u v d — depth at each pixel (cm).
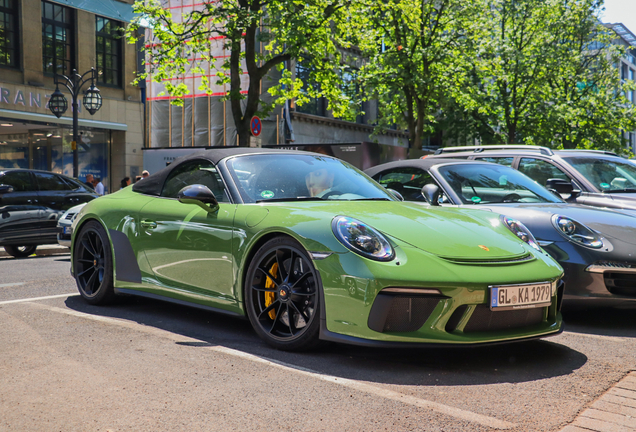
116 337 380
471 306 319
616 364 339
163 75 1573
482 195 525
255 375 305
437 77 2020
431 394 281
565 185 577
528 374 317
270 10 1332
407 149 1994
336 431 235
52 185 1059
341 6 1482
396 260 320
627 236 448
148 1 1514
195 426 238
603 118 2878
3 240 973
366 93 2125
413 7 1986
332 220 342
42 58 2145
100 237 487
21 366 317
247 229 372
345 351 354
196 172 446
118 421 243
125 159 2411
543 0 2628
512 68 2448
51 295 549
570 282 448
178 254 420
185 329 407
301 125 2589
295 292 347
